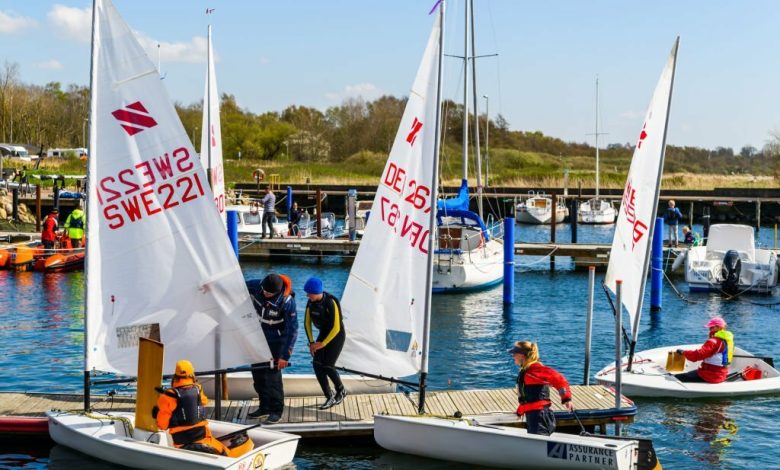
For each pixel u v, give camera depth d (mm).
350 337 12750
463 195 31625
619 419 12680
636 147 15102
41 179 56406
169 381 15039
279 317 12055
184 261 11789
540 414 11086
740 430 13422
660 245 25484
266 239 35125
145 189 11570
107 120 11367
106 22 11273
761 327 22734
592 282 14656
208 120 22266
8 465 11180
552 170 90125
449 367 18047
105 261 11508
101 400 12961
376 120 105688
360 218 42281
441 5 11836
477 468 11445
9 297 25641
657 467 11109
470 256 28656
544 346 20156
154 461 10484
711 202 59281
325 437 12312
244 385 14016
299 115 111688
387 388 14445
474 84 35938
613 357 19031
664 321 23734
